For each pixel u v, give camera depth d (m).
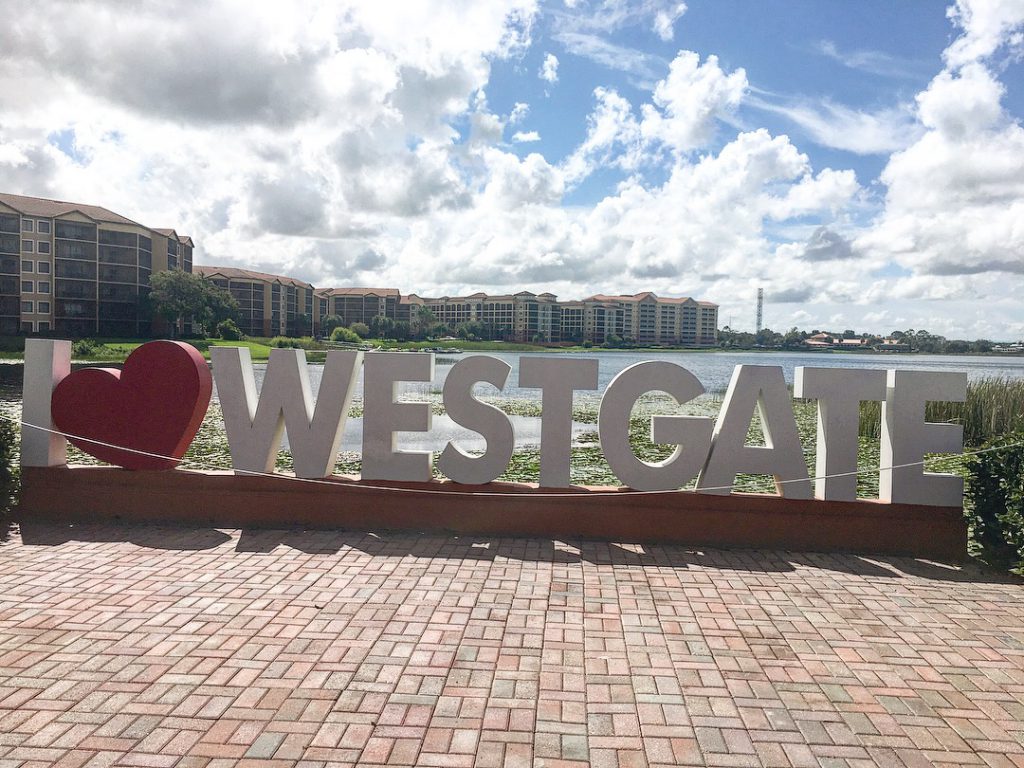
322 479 6.56
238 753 2.91
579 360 6.27
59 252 60.34
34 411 6.78
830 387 6.03
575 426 17.77
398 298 133.50
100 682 3.49
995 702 3.47
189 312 66.62
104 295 63.06
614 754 2.97
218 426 15.24
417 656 3.85
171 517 6.66
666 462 6.21
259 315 92.00
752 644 4.12
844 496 6.03
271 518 6.59
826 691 3.56
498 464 6.32
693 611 4.62
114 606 4.52
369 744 3.00
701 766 2.89
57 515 6.72
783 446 6.10
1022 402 13.67
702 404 24.39
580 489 6.30
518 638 4.12
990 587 5.20
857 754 3.01
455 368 6.34
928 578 5.39
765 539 6.11
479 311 136.88
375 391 6.45
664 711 3.33
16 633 4.07
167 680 3.52
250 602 4.62
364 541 6.08
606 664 3.81
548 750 2.98
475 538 6.24
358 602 4.64
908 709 3.39
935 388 5.91
